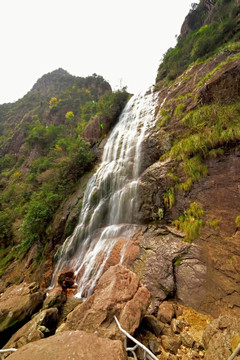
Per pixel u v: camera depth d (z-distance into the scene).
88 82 51.56
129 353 2.96
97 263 7.39
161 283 5.01
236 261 4.33
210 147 6.27
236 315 3.67
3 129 53.28
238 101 6.35
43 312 4.74
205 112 7.29
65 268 8.91
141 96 19.41
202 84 8.76
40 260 10.83
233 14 13.61
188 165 6.77
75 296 6.44
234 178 5.22
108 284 3.71
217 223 5.23
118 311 3.12
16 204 20.45
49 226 12.06
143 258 6.14
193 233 5.68
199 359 2.80
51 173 16.36
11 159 37.16
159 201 7.67
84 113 30.03
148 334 3.50
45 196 14.48
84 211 11.38
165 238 6.37
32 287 6.71
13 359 2.00
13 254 14.17
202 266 4.87
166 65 20.67
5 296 6.43
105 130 18.95
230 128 5.67
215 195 5.63
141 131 12.53
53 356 1.96
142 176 9.11
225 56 9.23
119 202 9.77
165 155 8.59
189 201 6.44
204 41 12.90
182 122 8.70
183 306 4.42
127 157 11.64
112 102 20.33
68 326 3.29
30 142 30.23
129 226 8.40
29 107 56.19
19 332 4.36
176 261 5.35
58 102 42.84
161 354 3.00
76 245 10.05
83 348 2.05
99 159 15.38
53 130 29.16
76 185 14.26
